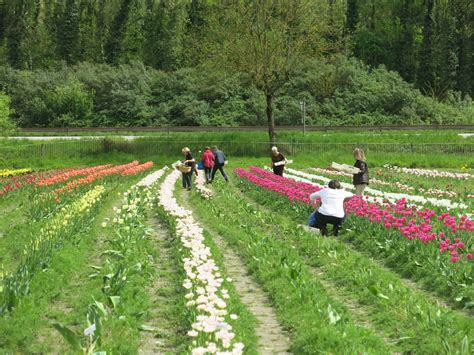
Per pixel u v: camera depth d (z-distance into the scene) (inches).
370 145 1611.7
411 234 416.5
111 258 413.7
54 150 1662.2
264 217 620.4
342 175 1169.4
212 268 300.4
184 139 1763.0
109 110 2938.0
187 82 2923.2
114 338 254.4
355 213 525.3
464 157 1505.9
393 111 2667.3
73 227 466.6
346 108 2669.8
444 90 3287.4
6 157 1601.9
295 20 1683.1
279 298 328.2
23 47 4520.2
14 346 248.2
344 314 298.2
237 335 261.7
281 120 2613.2
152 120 2787.9
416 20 3976.4
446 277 351.6
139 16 4483.3
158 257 441.1
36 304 299.3
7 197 797.2
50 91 3036.4
